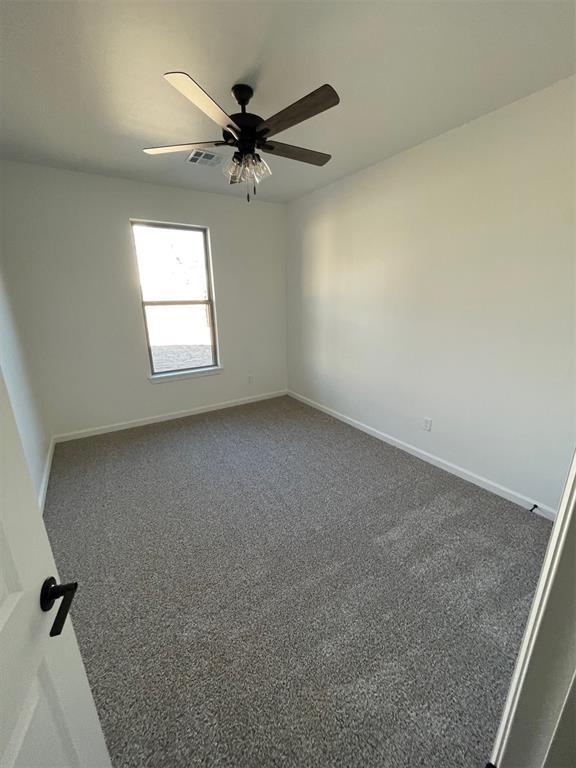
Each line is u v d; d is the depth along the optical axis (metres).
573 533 0.56
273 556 1.85
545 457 2.11
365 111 2.01
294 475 2.69
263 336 4.38
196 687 1.22
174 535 2.03
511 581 1.67
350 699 1.18
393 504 2.30
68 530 2.08
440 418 2.71
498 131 2.02
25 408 2.45
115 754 1.04
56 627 0.59
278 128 1.67
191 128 2.17
